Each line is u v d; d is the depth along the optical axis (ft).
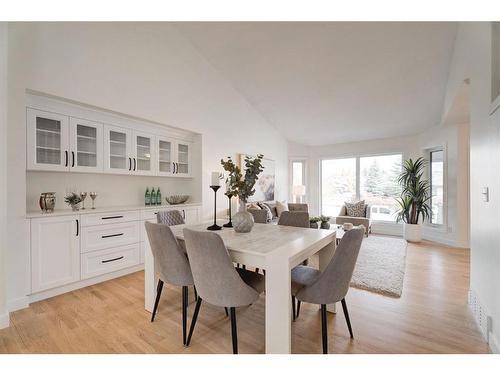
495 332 5.26
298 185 21.39
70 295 8.12
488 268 5.68
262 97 16.19
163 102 11.83
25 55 7.52
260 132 18.39
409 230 15.75
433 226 16.28
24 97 7.39
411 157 18.17
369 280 9.12
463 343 5.55
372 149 19.88
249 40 11.68
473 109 6.86
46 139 8.45
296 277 5.99
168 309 7.25
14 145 7.13
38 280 7.59
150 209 10.97
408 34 9.32
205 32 12.16
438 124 15.79
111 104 9.84
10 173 7.04
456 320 6.51
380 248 13.84
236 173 6.96
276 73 13.44
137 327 6.27
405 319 6.58
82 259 8.67
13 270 7.09
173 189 13.74
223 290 4.92
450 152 14.87
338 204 21.71
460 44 8.43
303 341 5.67
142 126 11.35
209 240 4.76
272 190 19.72
